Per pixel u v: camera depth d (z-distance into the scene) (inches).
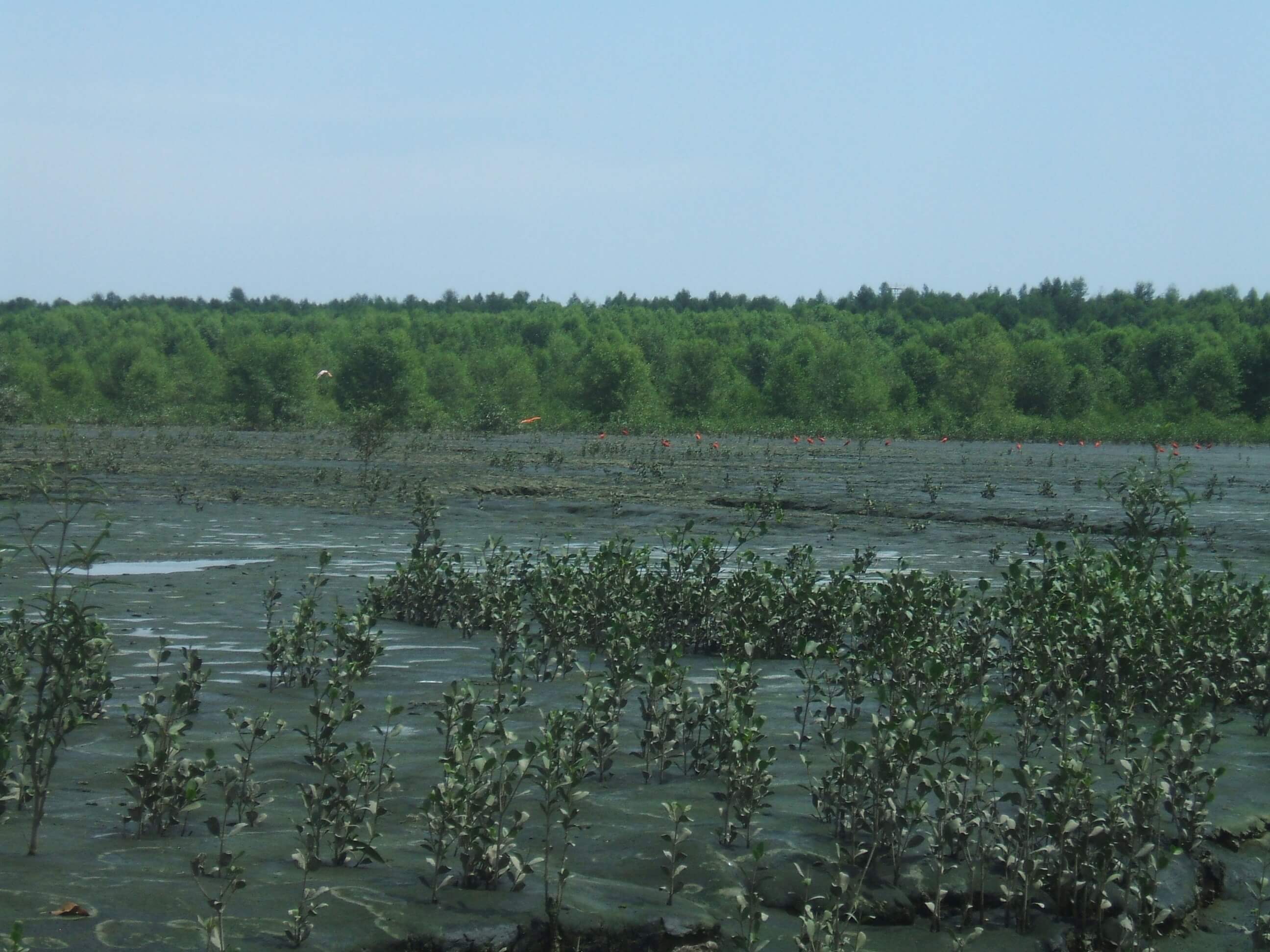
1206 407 5526.6
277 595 716.7
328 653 614.2
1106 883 323.0
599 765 412.5
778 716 507.8
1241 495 1889.8
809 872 331.6
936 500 1670.8
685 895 316.5
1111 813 331.3
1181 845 360.8
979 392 5270.7
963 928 319.0
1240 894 360.2
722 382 5664.4
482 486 1747.0
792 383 5447.8
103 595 786.2
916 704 392.8
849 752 352.8
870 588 663.8
